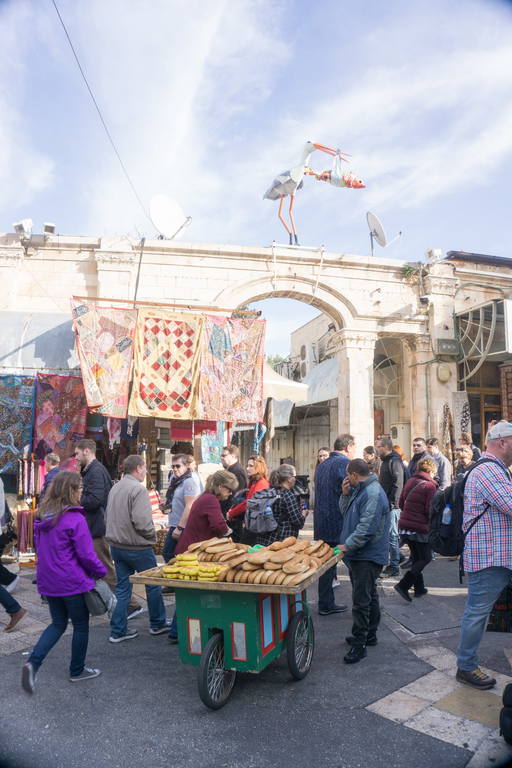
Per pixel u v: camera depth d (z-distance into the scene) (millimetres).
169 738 3396
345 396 13914
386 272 14148
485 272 14688
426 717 3613
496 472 3949
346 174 13633
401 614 5922
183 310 12758
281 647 4223
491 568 3975
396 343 16094
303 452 20172
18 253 12414
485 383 15094
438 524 4488
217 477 5238
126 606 5227
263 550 4453
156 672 4441
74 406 9500
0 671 4469
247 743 3328
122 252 12539
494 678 4188
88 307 9117
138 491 5191
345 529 4898
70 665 4258
